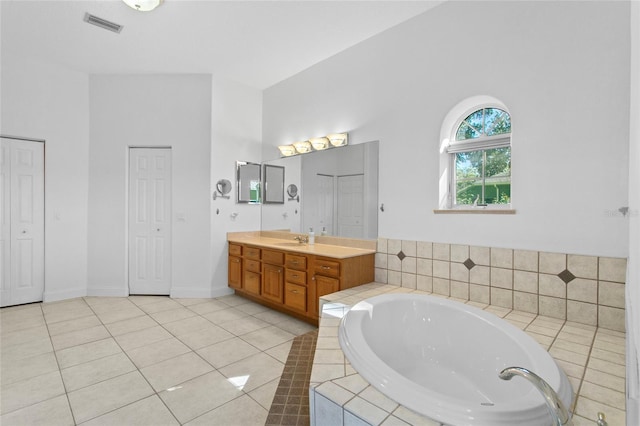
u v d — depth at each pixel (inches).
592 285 78.7
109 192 159.3
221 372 88.4
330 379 52.1
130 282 161.5
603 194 77.2
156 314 134.2
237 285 158.1
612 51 75.7
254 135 177.2
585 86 79.2
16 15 110.3
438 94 106.0
